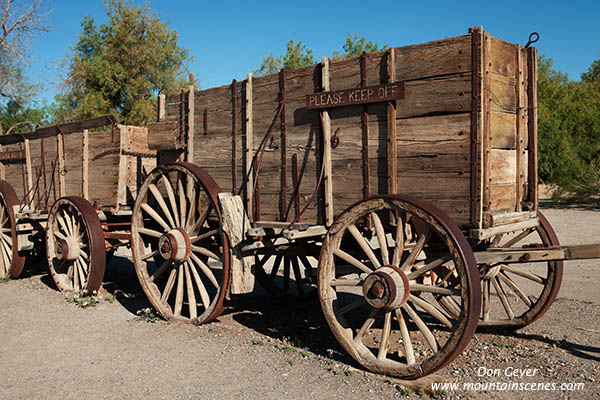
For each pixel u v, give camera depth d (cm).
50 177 819
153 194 632
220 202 517
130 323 577
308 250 579
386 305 400
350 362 445
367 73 441
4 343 514
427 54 407
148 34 3062
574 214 1700
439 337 525
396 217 424
